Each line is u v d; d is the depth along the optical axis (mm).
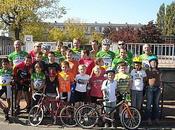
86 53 10766
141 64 10125
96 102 10195
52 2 39562
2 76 10484
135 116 9648
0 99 11945
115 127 9812
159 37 36469
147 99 10156
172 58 16078
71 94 10211
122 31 38844
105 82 9852
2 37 31188
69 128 9766
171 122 10250
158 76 10156
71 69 10523
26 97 10750
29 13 37625
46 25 41250
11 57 11023
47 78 10172
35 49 11117
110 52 10930
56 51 11602
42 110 9977
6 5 37000
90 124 9797
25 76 10586
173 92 12867
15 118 10352
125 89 9938
